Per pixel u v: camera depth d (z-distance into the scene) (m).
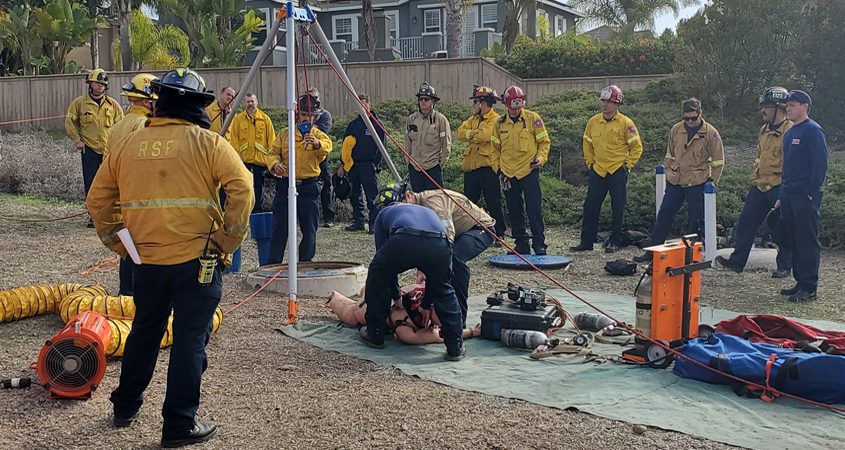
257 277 8.30
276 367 5.60
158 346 4.36
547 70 22.67
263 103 22.36
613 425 4.45
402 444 4.17
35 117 22.98
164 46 29.42
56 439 4.23
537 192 10.43
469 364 5.66
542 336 5.98
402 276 9.03
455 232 6.41
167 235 4.00
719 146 9.75
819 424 4.44
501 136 10.66
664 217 10.02
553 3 37.56
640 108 17.95
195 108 4.13
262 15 34.44
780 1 17.08
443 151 11.28
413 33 35.88
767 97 8.67
